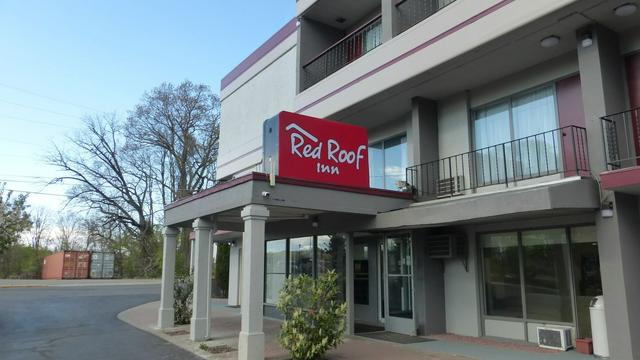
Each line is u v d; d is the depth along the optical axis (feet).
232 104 67.92
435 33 31.96
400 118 41.57
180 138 136.26
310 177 30.37
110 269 140.56
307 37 50.26
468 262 33.71
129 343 33.22
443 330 34.63
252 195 27.71
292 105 52.06
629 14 24.95
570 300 27.99
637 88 26.20
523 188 27.63
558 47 28.71
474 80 33.81
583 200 24.02
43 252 157.38
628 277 23.48
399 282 36.50
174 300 42.96
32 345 32.63
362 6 47.65
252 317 26.63
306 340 25.48
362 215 34.09
